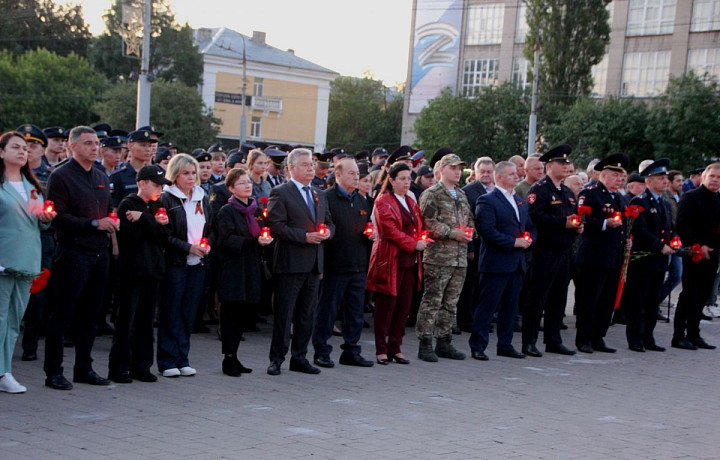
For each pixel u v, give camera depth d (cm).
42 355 886
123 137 1125
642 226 1127
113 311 1030
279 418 668
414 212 939
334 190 904
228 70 6297
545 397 811
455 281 980
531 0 4372
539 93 4303
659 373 980
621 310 1371
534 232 1028
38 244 715
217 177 1159
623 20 4906
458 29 5709
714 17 4622
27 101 5509
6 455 532
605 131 3734
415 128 4966
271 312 1252
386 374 881
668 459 614
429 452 590
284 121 6456
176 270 801
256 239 823
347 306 920
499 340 1038
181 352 822
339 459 561
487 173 1142
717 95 3831
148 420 640
